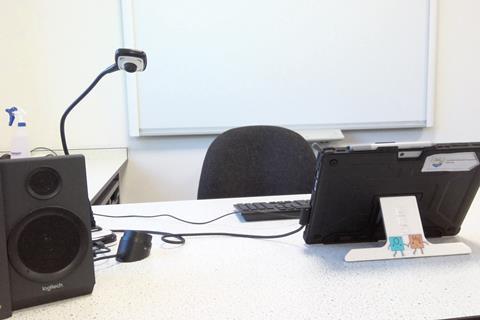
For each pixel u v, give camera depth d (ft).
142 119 6.92
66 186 2.01
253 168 5.09
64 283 2.02
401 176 2.57
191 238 3.01
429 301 1.98
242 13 6.95
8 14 6.46
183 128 7.04
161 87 6.89
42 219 1.95
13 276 1.90
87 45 6.71
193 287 2.17
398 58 7.53
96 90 6.81
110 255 2.65
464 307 1.93
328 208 2.60
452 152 2.53
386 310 1.90
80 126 6.85
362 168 2.47
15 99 6.59
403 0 7.40
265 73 7.15
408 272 2.33
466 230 3.11
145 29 6.72
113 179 5.82
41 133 6.75
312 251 2.69
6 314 1.86
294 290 2.11
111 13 6.70
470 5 7.73
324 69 7.32
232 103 7.13
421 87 7.68
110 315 1.89
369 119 7.59
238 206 3.78
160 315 1.88
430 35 7.55
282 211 3.58
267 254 2.65
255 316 1.86
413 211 2.64
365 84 7.48
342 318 1.84
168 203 4.16
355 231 2.77
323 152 2.40
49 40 6.61
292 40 7.15
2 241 1.85
